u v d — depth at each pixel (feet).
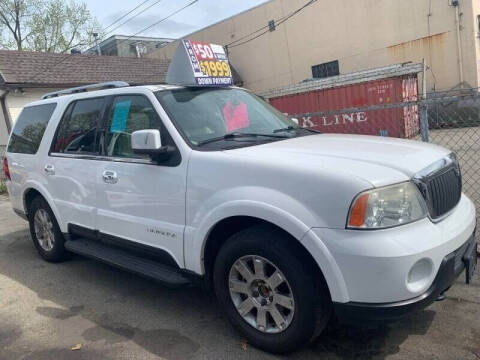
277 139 11.71
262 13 96.73
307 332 9.16
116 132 12.92
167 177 11.09
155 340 10.91
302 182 8.85
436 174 9.45
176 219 11.02
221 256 10.23
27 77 59.16
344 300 8.48
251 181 9.52
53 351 10.72
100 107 13.78
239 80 100.94
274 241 9.24
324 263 8.48
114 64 73.77
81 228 14.23
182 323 11.68
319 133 13.34
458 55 71.20
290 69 94.79
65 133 15.08
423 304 8.46
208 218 10.11
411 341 10.03
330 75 88.58
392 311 8.23
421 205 8.79
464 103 15.40
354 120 56.13
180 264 11.12
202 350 10.32
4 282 15.49
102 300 13.42
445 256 8.75
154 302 13.05
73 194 14.40
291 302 9.25
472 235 10.09
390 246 8.11
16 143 17.87
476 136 31.60
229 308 10.47
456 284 12.51
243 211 9.43
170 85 12.82
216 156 10.28
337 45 86.17
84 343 10.99
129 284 14.55
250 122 12.86
